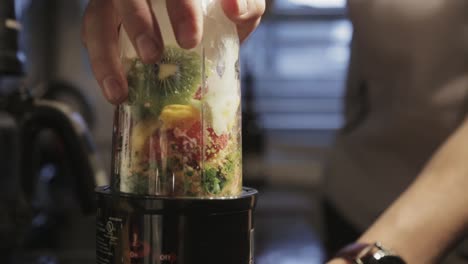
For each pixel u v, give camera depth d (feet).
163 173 1.68
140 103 1.70
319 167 8.76
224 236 1.68
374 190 4.33
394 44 4.07
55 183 5.81
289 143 9.20
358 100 4.78
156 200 1.65
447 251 2.39
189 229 1.65
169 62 1.68
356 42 4.48
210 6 1.72
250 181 6.90
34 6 7.97
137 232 1.67
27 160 2.84
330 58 9.31
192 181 1.68
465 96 3.91
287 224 6.44
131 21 1.64
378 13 4.12
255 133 6.96
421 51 3.95
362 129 4.62
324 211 5.08
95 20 1.82
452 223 2.36
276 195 8.24
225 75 1.72
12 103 2.73
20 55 2.78
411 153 4.17
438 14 3.88
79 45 8.50
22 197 2.93
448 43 3.90
